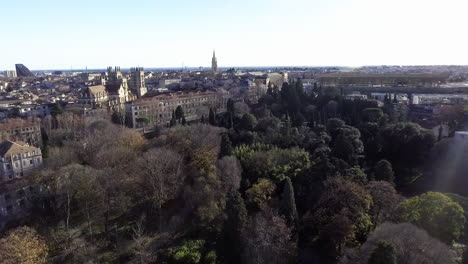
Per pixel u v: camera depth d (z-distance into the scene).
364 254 93.75
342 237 104.62
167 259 110.06
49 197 141.00
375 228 108.31
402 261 86.25
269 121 197.38
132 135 190.12
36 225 132.62
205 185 129.38
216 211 124.12
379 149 177.75
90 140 182.38
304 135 184.00
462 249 102.94
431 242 90.06
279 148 164.50
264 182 133.00
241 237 110.44
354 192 112.88
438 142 171.12
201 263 107.75
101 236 128.25
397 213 112.06
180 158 154.00
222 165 140.25
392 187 123.88
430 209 104.81
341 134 157.50
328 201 117.06
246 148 161.38
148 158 145.25
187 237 122.88
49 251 119.31
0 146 177.00
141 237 122.69
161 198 134.38
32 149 177.75
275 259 101.25
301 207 133.12
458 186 150.12
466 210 114.25
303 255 109.88
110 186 136.50
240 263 109.31
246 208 127.06
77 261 115.00
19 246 98.81
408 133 173.75
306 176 139.75
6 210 145.00
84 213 137.88
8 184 154.75
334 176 127.62
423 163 171.25
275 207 125.62
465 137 165.25
